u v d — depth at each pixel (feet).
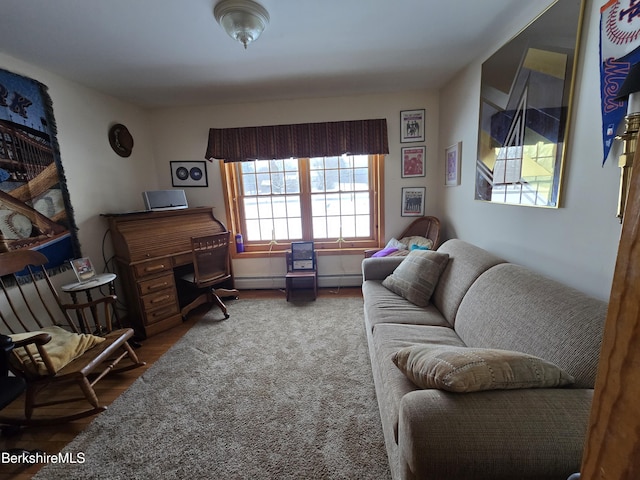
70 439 4.94
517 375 2.80
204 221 10.34
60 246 7.48
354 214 11.86
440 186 10.45
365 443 4.62
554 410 2.55
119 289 9.31
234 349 7.54
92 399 5.30
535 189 5.16
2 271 5.54
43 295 6.97
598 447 1.06
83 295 8.10
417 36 6.29
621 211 3.49
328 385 6.00
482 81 6.95
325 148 10.66
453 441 2.42
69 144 7.82
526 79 5.31
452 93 9.02
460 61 7.71
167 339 8.25
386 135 10.50
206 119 11.01
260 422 5.12
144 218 8.98
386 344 4.99
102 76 7.70
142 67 7.29
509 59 5.82
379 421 5.04
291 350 7.38
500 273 5.06
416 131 10.52
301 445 4.63
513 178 5.79
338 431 4.87
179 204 9.98
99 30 5.58
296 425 5.02
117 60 6.86
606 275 3.97
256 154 10.85
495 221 6.62
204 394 5.89
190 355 7.33
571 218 4.46
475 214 7.64
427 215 11.02
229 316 9.56
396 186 11.01
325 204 11.84
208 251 9.11
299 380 6.20
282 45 6.49
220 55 6.83
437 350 3.39
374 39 6.38
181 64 7.22
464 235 8.41
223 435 4.88
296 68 7.79
